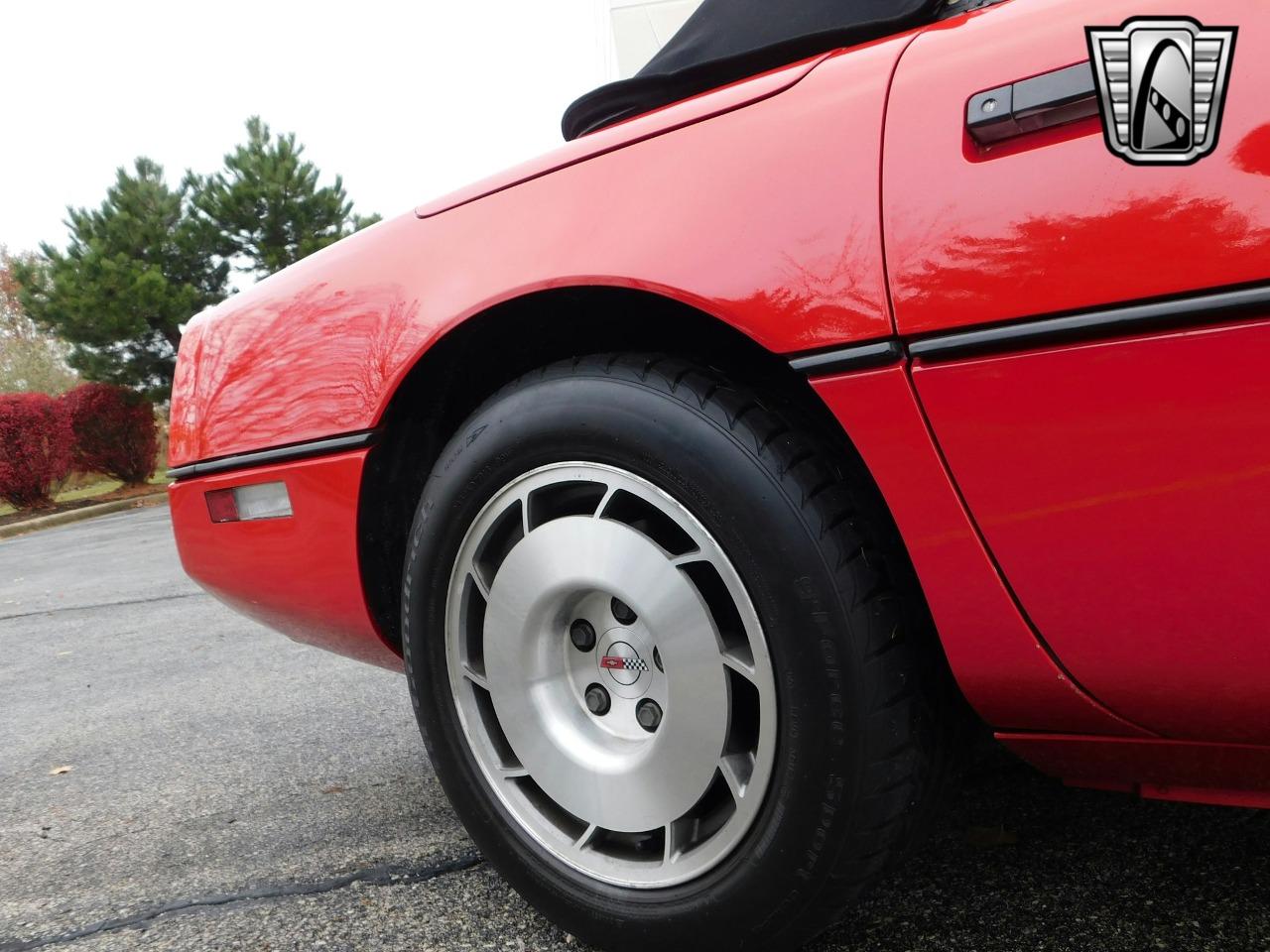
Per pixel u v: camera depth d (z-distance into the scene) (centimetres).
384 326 124
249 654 342
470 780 125
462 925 131
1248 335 68
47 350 2462
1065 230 75
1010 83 79
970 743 107
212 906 147
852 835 93
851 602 92
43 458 1525
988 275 79
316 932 135
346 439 128
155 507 1441
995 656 86
